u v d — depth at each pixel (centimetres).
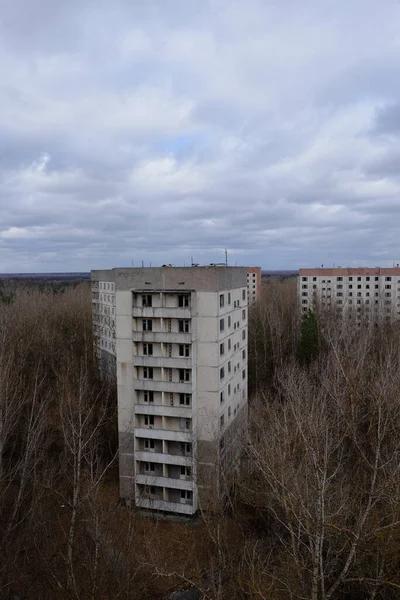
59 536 3278
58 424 4462
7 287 15462
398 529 2267
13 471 3722
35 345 6688
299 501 2317
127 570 2825
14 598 2786
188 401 4009
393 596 2459
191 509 3828
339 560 2561
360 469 3112
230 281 4366
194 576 2897
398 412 3359
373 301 11738
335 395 3662
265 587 2328
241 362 4919
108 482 4362
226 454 4222
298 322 8806
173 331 4000
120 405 4122
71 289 17438
